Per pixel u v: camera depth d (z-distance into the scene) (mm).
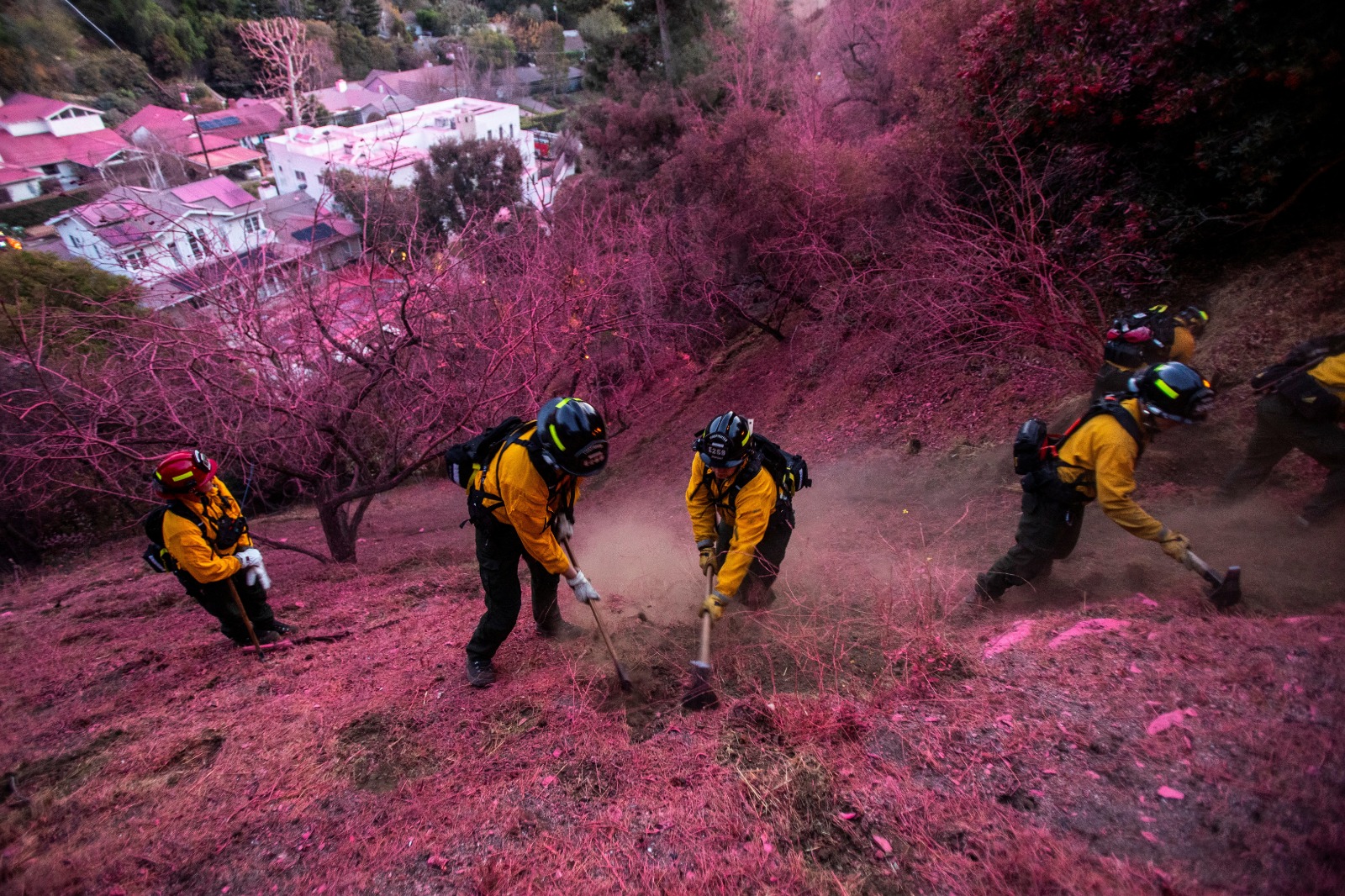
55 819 2941
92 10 55469
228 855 2658
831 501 6723
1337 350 3926
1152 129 6613
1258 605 3475
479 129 41875
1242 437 5043
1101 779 2479
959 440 7055
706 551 3861
